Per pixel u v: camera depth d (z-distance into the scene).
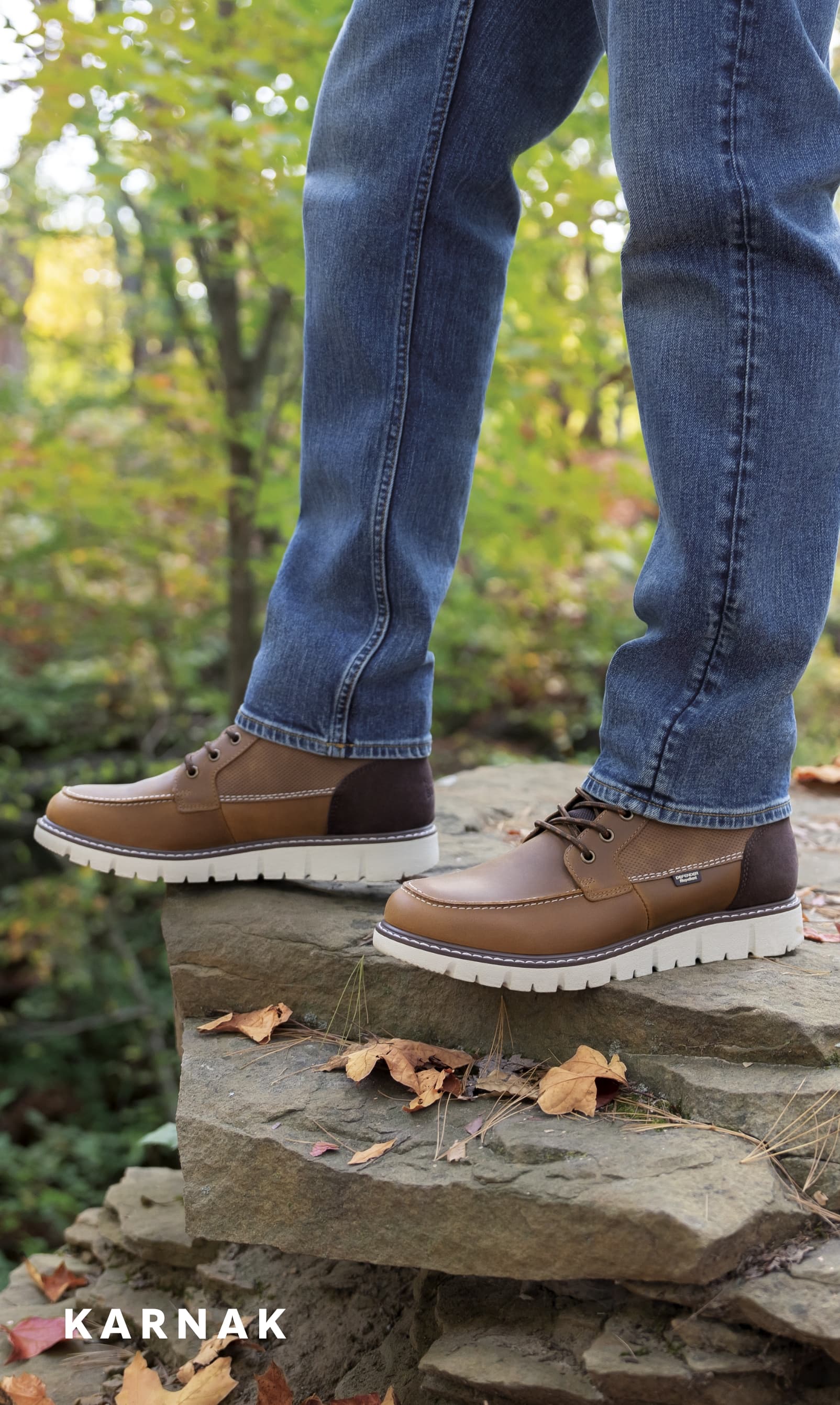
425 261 1.36
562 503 4.16
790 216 1.12
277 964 1.42
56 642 6.30
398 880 1.47
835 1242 1.06
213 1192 1.19
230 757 1.46
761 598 1.15
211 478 4.37
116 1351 1.49
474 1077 1.28
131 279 6.00
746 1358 1.03
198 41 3.21
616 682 1.26
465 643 6.44
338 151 1.37
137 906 6.61
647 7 1.11
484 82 1.31
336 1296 1.42
